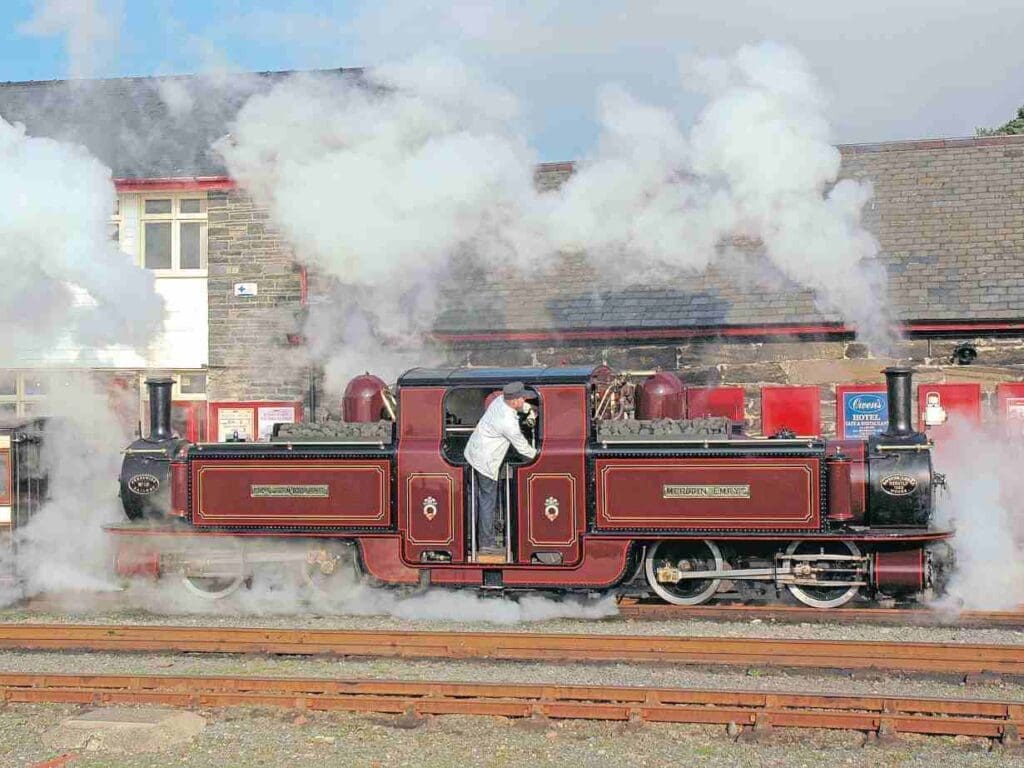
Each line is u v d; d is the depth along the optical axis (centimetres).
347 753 659
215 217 1806
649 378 1088
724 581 1035
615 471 992
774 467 968
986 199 1630
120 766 649
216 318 1797
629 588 1073
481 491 1009
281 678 757
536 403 1038
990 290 1509
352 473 1038
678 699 707
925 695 717
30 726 714
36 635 909
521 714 702
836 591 999
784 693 694
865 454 977
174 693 742
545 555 1039
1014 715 664
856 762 628
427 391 1034
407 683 734
